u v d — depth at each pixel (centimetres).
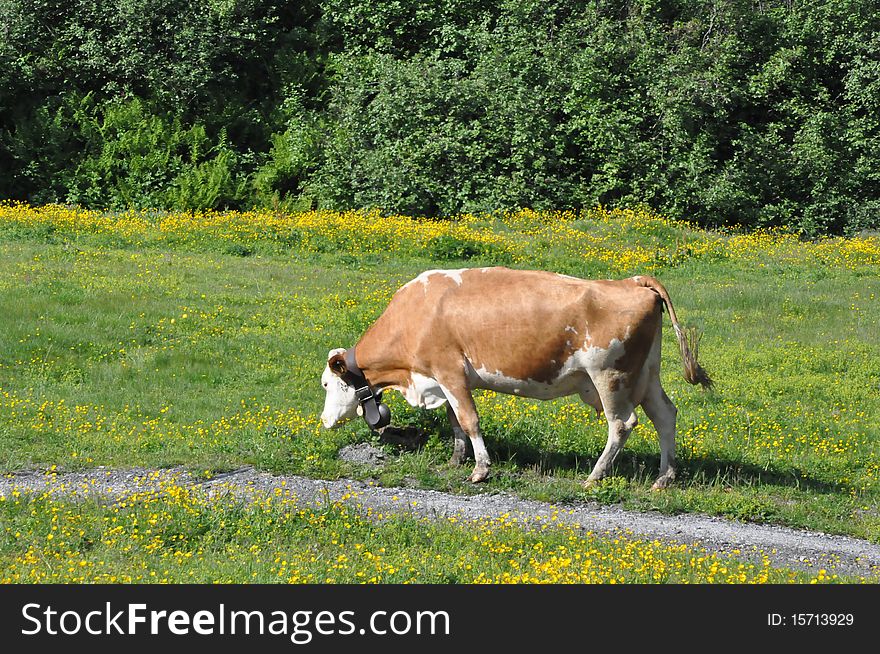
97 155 3444
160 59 3584
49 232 2459
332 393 1215
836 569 929
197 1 3666
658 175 3431
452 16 3838
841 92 3781
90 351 1598
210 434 1267
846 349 1853
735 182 3481
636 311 1088
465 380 1133
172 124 3528
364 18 3878
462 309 1119
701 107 3519
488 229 2881
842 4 3716
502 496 1091
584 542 933
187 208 3253
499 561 874
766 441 1341
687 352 1121
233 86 3762
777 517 1070
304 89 3778
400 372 1179
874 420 1488
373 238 2589
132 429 1277
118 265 2161
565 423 1322
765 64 3691
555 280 1112
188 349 1639
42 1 3575
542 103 3441
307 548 884
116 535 894
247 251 2447
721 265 2586
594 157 3475
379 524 964
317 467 1141
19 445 1174
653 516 1056
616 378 1098
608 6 3794
